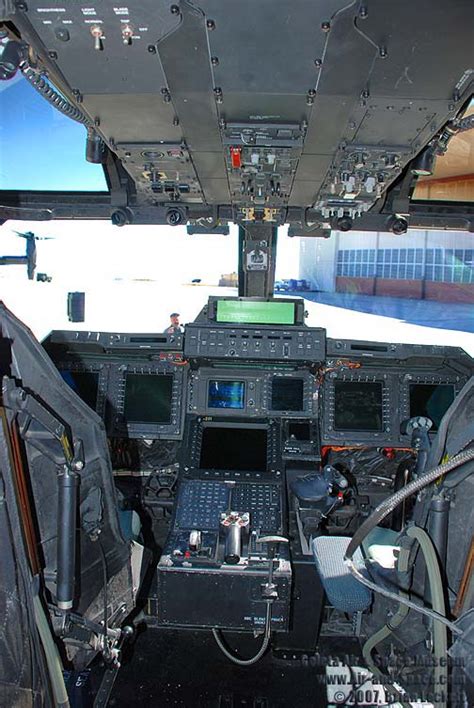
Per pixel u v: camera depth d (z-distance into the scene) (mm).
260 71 1552
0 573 1291
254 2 1292
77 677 2010
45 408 1372
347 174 2328
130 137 2055
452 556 1652
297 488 2662
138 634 2656
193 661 2508
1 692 1391
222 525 2445
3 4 1321
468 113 2570
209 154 2178
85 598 1833
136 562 2297
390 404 3240
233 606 2354
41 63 1683
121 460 3225
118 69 1585
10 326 1305
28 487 1446
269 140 1964
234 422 3166
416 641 1877
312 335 3119
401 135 1943
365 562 2195
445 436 1602
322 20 1349
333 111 1757
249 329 3125
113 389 3260
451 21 1338
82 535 1730
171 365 3266
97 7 1331
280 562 2361
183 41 1440
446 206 3422
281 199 2812
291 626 2510
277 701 2299
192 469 2893
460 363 3186
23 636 1368
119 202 3357
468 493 1563
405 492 1353
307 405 3193
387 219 3389
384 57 1473
